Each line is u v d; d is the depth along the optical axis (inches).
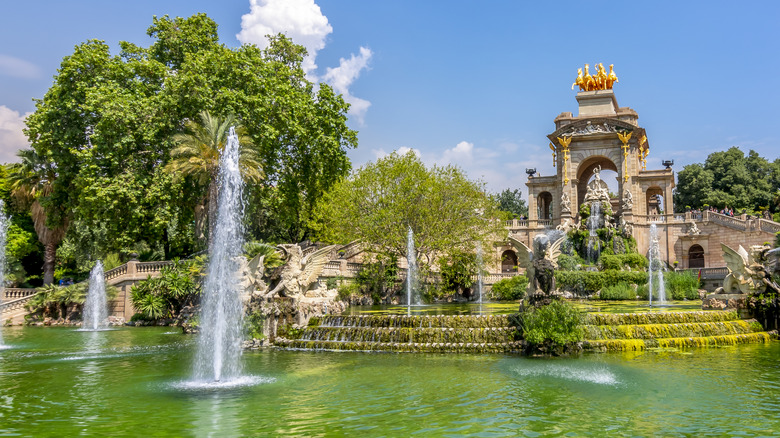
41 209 2003.0
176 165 1454.2
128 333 1295.5
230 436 463.5
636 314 970.1
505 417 515.5
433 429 479.8
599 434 465.1
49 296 1574.8
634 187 2876.5
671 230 2704.2
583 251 2418.8
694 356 832.9
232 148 1449.3
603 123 2923.2
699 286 1929.1
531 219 3029.0
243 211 1814.7
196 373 738.8
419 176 1870.1
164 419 515.5
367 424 495.8
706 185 3508.9
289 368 768.3
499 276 2272.4
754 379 673.6
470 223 1943.9
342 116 2097.7
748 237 2471.7
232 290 1022.4
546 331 848.3
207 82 1633.9
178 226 1852.9
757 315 1072.8
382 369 751.1
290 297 1045.2
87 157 1589.6
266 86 1747.0
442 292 1980.8
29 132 1787.6
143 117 1600.6
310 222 2082.9
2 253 1936.5
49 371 772.0
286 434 467.5
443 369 743.7
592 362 784.3
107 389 648.4
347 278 1747.0
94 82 1684.3
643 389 625.3
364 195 1882.4
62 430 481.7
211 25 1878.7
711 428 481.4
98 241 2137.1
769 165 3629.4
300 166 1969.7
